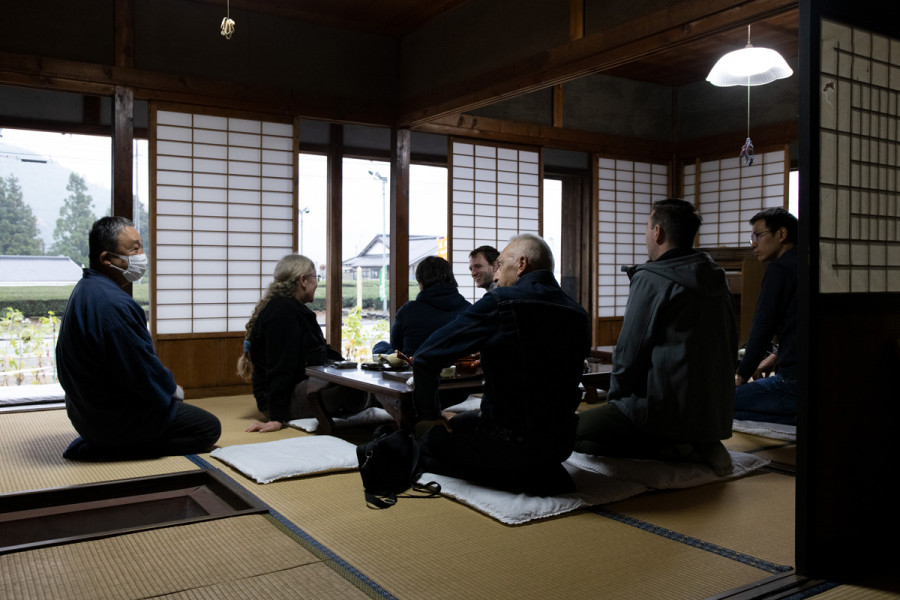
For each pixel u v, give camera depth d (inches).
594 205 263.1
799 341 67.0
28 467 107.5
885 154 74.4
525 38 163.0
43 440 127.6
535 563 70.2
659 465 101.0
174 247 185.0
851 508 70.4
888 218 74.6
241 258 194.4
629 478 97.7
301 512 85.7
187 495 98.0
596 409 108.7
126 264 115.3
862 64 72.0
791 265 131.5
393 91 214.5
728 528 81.4
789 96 241.9
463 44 185.0
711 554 73.1
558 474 91.2
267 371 139.9
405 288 217.8
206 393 187.5
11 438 129.4
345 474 103.8
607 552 73.4
